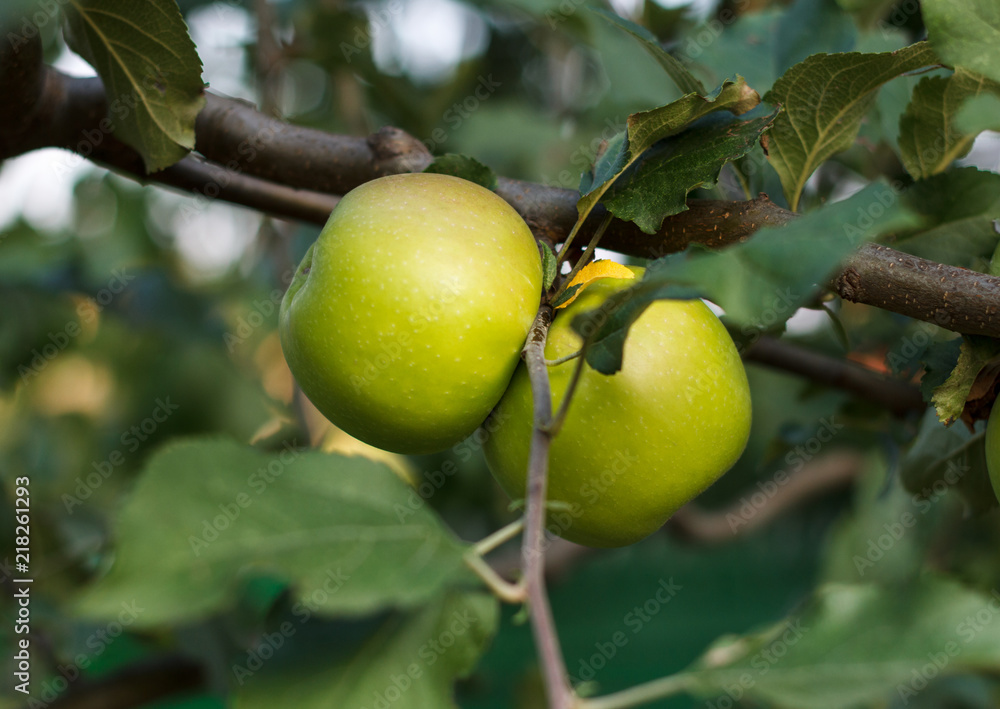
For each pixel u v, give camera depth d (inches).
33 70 18.8
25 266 34.3
